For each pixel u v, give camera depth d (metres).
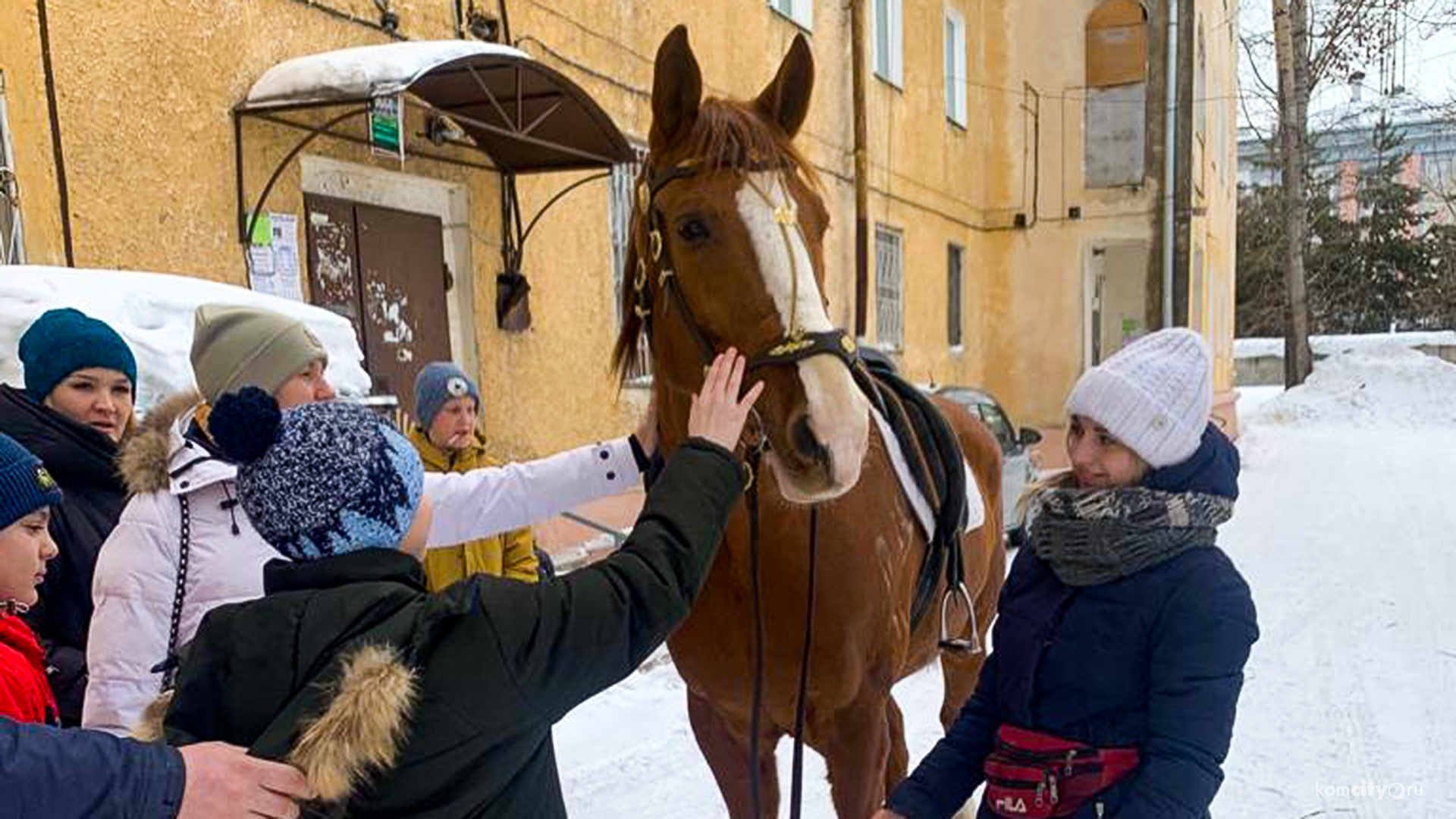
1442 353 27.77
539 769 1.34
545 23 6.58
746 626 2.26
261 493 1.23
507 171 6.19
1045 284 15.95
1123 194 15.35
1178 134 14.73
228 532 1.92
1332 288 35.62
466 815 1.23
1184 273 14.99
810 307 1.87
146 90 4.19
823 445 1.78
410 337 5.67
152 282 3.37
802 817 3.62
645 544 1.38
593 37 7.08
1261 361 30.73
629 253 2.23
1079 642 1.69
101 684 1.84
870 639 2.34
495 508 2.29
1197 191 18.03
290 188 4.85
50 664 2.12
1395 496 10.13
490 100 5.15
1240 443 15.24
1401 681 4.78
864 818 2.39
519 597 1.25
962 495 2.78
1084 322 15.86
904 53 12.62
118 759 1.06
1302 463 12.99
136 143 4.15
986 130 15.89
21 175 3.75
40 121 3.81
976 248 15.76
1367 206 36.09
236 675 1.21
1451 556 7.37
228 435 1.24
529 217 6.44
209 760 1.09
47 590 2.17
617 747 4.22
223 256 4.53
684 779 3.92
